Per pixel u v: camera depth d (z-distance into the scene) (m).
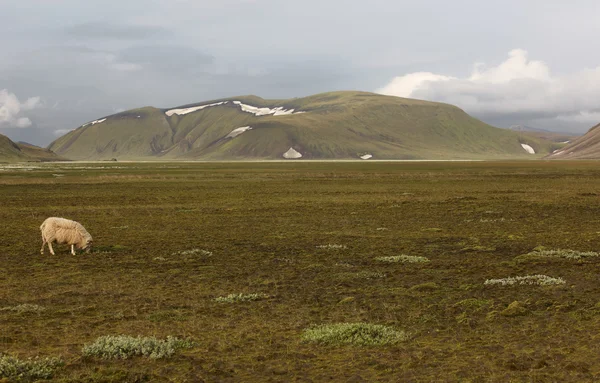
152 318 13.39
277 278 18.30
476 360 10.05
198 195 57.88
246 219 36.97
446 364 9.88
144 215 39.59
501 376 9.14
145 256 22.75
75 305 14.73
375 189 66.50
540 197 52.84
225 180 87.62
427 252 23.58
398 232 30.38
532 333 11.69
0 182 80.12
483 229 31.33
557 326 12.15
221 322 13.05
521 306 13.65
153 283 17.55
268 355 10.51
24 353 10.62
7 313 13.78
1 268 19.98
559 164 180.62
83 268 20.06
